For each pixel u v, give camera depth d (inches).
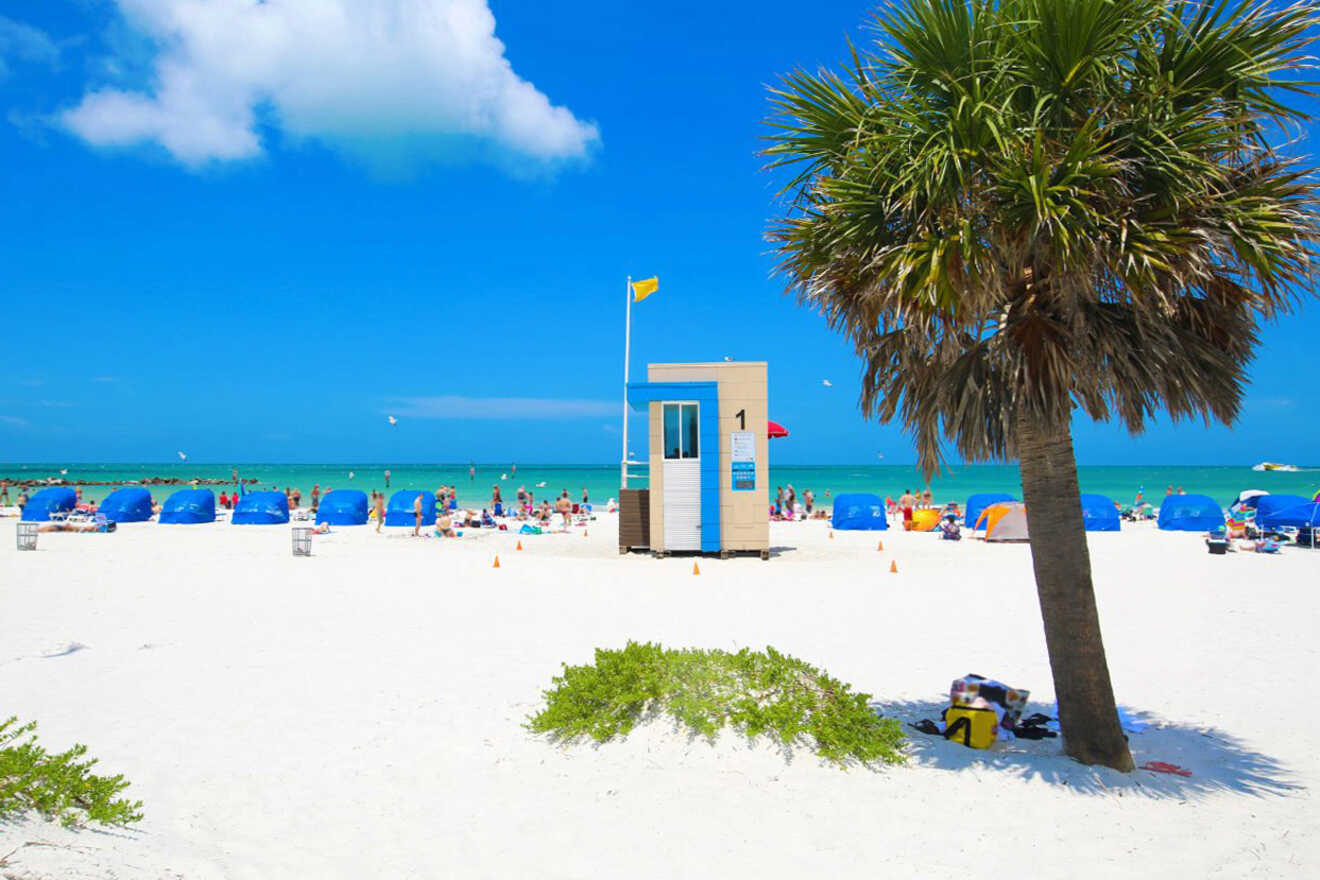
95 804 165.8
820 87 221.9
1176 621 459.2
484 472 6259.8
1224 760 233.9
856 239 209.0
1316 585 603.2
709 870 165.3
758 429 792.3
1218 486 3262.8
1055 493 228.5
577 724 236.4
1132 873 164.7
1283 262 193.8
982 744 238.8
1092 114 183.8
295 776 213.9
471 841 177.3
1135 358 202.5
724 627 429.1
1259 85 195.6
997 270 198.5
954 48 203.0
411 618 447.5
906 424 237.6
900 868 166.2
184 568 664.4
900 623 442.9
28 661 337.1
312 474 5187.0
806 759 220.2
